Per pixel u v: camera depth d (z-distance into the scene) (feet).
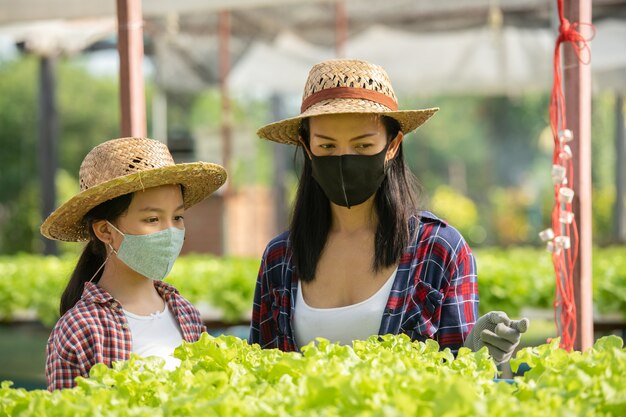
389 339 8.23
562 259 10.57
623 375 6.57
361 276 9.65
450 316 9.49
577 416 5.74
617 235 44.98
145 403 6.97
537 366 7.20
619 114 44.80
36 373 27.14
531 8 30.12
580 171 10.94
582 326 10.94
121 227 9.57
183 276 22.82
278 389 6.53
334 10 30.63
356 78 9.20
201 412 5.76
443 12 30.73
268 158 108.37
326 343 7.68
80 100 99.81
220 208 46.70
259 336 10.46
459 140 121.49
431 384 5.96
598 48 29.55
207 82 34.78
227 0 19.16
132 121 12.32
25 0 19.35
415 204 9.84
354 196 9.18
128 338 9.57
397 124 9.53
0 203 82.38
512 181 111.45
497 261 27.84
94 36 31.60
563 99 10.59
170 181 9.56
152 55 35.94
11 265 28.04
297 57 34.19
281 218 48.62
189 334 10.32
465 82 34.73
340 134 9.02
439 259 9.59
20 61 90.74
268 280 10.29
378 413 5.27
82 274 10.18
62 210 9.49
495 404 5.62
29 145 86.07
